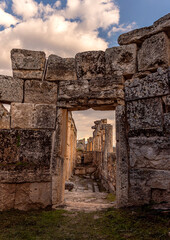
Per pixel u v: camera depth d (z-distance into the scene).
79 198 7.53
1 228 3.49
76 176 15.00
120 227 3.44
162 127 4.42
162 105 4.53
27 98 5.42
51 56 5.64
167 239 2.84
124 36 5.30
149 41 4.91
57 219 3.94
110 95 5.10
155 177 4.32
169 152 4.25
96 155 16.44
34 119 5.30
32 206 4.73
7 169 4.74
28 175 4.80
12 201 4.64
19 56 5.53
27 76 5.49
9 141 5.05
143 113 4.70
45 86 5.49
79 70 5.47
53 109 5.37
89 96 5.24
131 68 5.11
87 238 3.09
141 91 4.77
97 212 4.40
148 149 4.49
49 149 5.07
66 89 5.41
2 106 5.42
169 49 4.83
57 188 5.00
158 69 4.63
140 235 3.06
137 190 4.49
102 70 5.38
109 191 9.13
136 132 4.72
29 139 5.10
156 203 4.18
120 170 4.74
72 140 15.55
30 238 3.09
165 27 4.69
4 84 5.35
